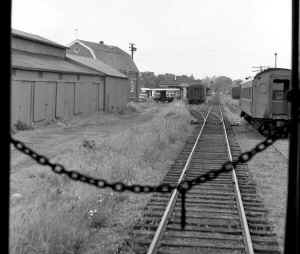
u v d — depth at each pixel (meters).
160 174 13.65
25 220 7.46
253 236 7.64
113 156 15.52
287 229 4.23
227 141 20.97
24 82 26.45
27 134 23.75
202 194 10.76
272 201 10.50
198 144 20.72
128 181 12.26
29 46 33.88
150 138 20.00
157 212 9.14
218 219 8.66
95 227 8.30
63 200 9.48
